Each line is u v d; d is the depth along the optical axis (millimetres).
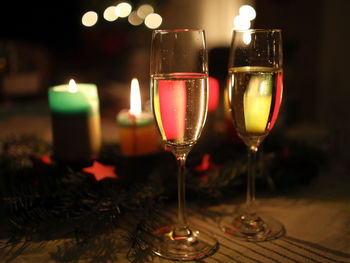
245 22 1614
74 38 3639
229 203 637
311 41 1864
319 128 942
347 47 1649
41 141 771
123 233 542
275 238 530
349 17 1622
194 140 511
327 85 1764
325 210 598
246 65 535
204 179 622
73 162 634
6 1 3475
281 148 734
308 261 480
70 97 625
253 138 560
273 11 1981
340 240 521
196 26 2607
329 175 727
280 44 542
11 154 729
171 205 628
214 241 524
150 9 2420
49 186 596
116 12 2305
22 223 533
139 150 661
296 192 663
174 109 492
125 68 2549
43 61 1613
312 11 1834
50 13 3611
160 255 496
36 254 496
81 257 490
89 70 2992
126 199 561
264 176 646
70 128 630
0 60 1318
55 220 542
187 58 496
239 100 539
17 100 1364
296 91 1897
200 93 497
